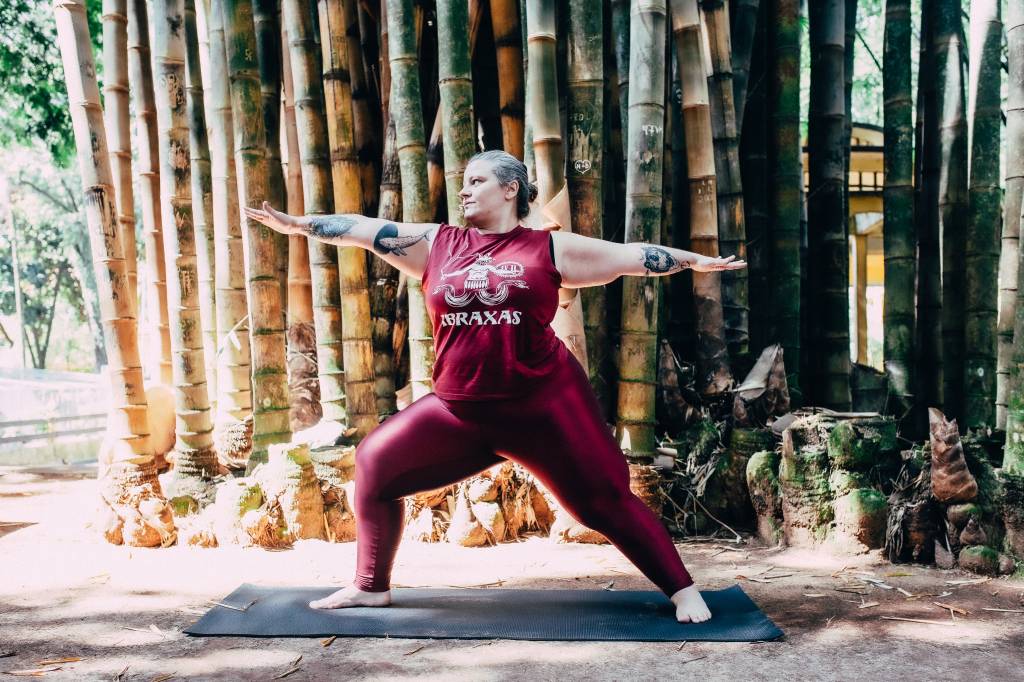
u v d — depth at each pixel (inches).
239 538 158.9
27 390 337.4
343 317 177.6
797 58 190.7
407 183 169.6
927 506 143.4
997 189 176.4
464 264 108.7
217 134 197.6
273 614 116.4
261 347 175.9
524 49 192.5
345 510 166.7
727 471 168.2
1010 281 164.2
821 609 119.6
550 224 156.2
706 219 172.6
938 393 198.4
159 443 212.1
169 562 148.2
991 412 179.0
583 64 161.0
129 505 160.6
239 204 200.1
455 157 165.2
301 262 200.8
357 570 119.8
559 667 98.2
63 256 767.7
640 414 163.9
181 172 184.2
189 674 96.7
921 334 201.0
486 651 103.7
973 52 176.9
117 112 205.6
